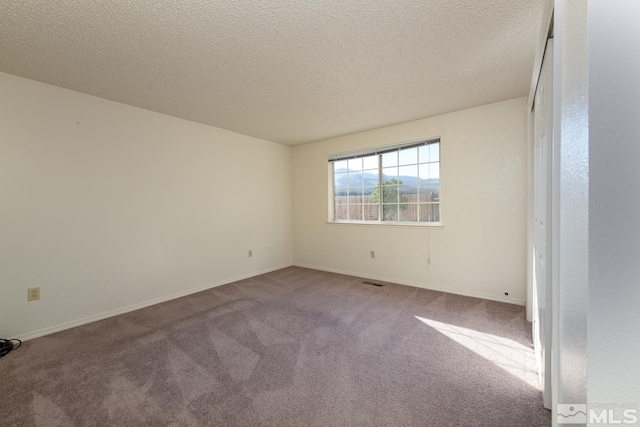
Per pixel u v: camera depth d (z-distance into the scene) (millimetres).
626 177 451
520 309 2723
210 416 1376
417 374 1703
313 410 1413
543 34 1328
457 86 2498
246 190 4125
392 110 3092
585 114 510
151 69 2123
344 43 1814
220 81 2338
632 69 443
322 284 3711
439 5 1469
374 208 3984
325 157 4438
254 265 4238
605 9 466
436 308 2779
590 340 485
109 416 1379
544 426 1286
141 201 2955
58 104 2400
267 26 1630
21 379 1680
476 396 1502
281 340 2154
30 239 2262
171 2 1413
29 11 1459
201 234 3527
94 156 2613
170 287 3197
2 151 2141
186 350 2010
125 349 2029
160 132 3115
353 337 2193
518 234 2846
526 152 2768
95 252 2621
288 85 2434
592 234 481
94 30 1638
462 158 3129
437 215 3418
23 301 2225
